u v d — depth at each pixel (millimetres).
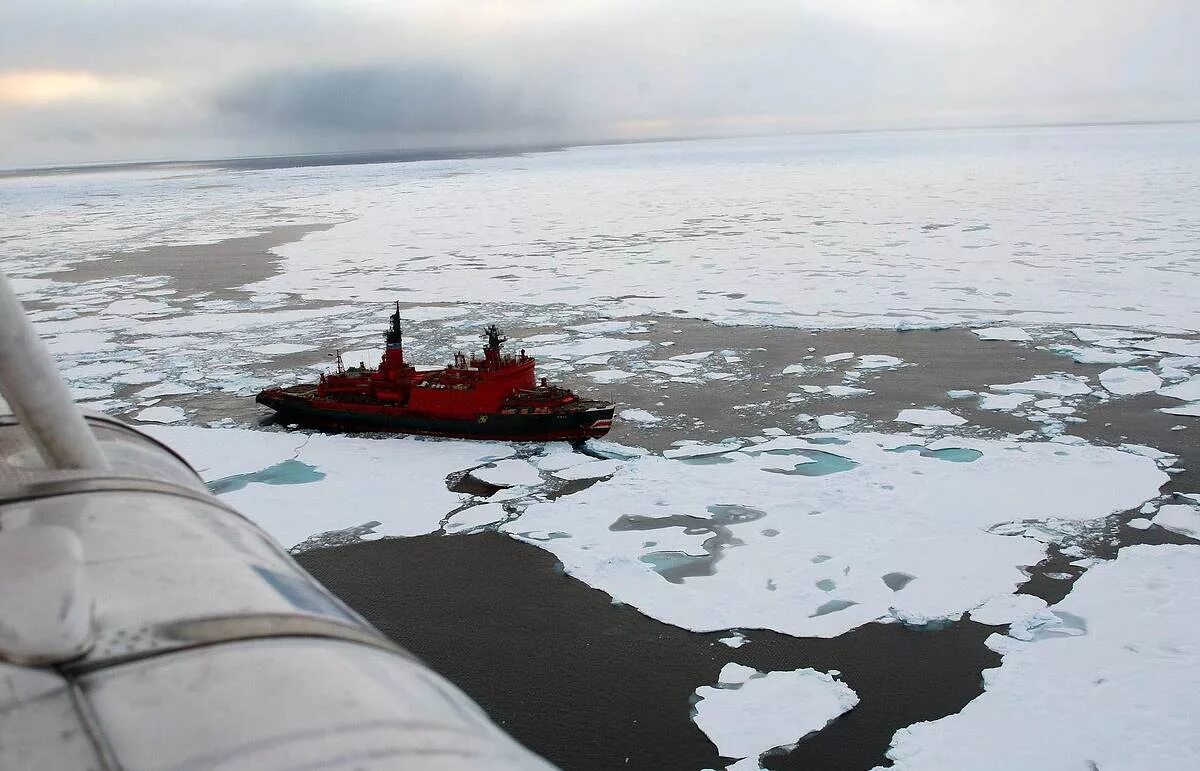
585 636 11109
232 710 1556
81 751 1410
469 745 1675
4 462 2453
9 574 1786
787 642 10727
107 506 2287
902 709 9500
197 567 2068
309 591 2248
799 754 8875
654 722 9523
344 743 1528
